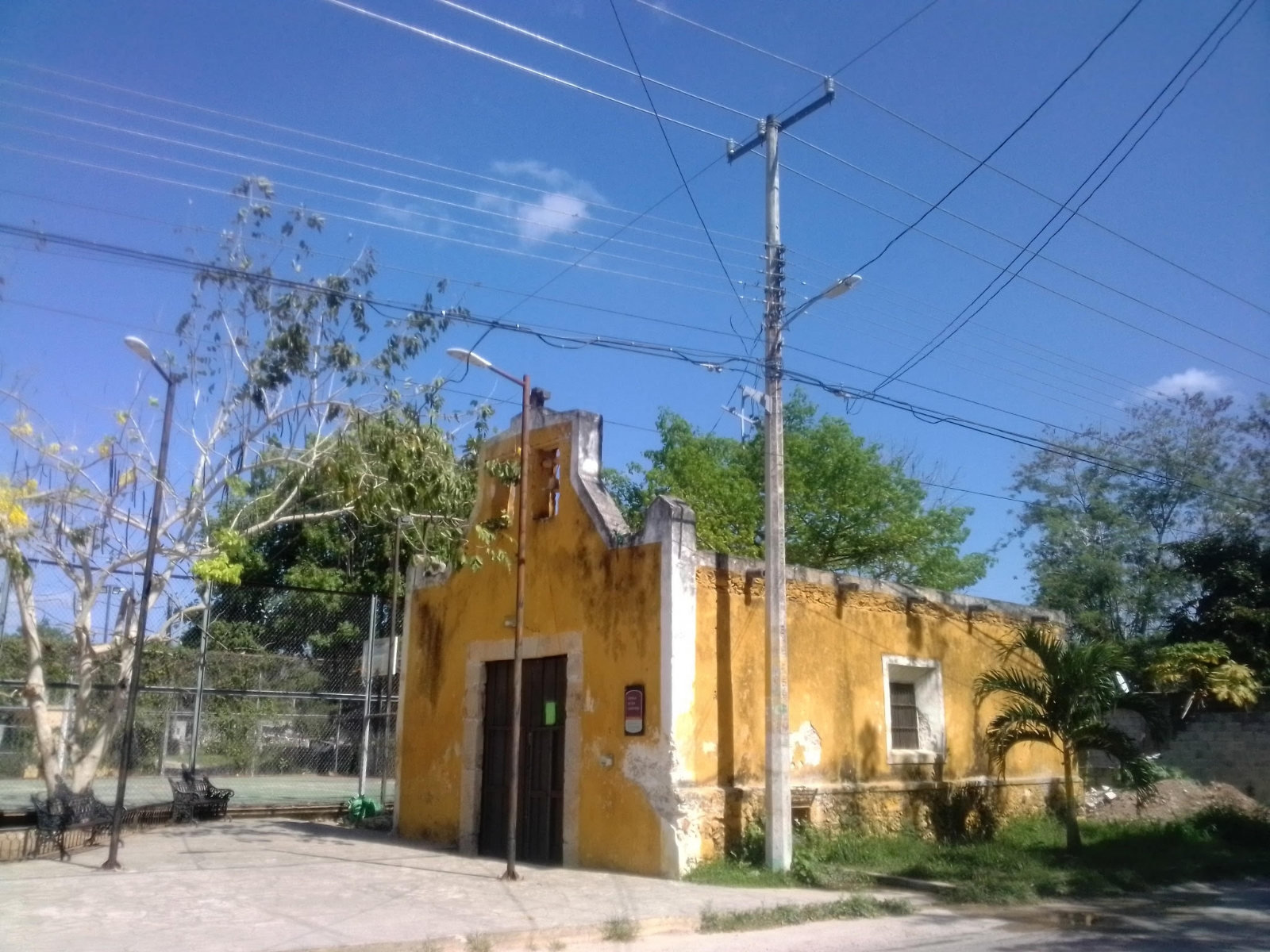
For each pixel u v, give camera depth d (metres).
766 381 14.09
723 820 13.27
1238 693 20.56
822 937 9.90
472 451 16.55
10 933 8.77
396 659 25.80
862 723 15.76
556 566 15.01
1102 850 15.09
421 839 16.42
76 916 9.51
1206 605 25.17
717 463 31.48
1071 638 20.52
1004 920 10.98
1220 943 9.69
